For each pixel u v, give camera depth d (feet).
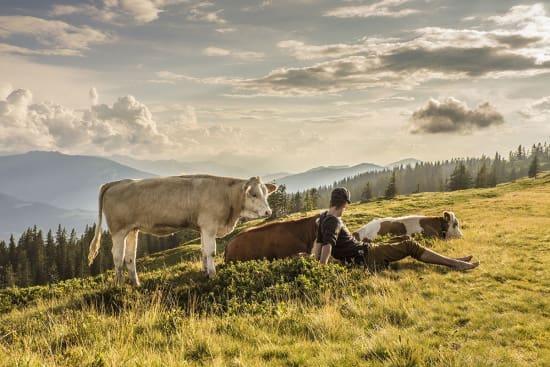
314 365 17.25
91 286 41.60
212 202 36.73
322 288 27.99
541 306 25.13
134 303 28.58
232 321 23.24
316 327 21.65
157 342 20.95
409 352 17.62
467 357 17.71
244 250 39.42
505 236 54.19
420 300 26.08
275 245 38.24
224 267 38.91
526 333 20.72
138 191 36.65
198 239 269.85
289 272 30.99
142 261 195.62
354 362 17.35
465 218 102.06
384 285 28.43
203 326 22.36
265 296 27.50
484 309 24.52
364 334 20.83
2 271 384.06
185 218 37.04
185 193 36.60
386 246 33.19
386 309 24.41
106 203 37.24
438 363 17.15
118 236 37.17
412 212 159.74
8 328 26.05
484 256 38.86
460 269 33.12
